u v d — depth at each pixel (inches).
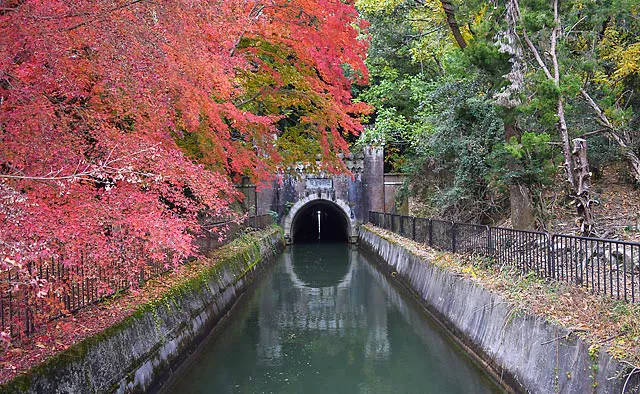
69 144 213.3
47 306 228.5
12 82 207.9
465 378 327.3
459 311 375.6
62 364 201.6
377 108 908.6
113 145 221.1
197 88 263.4
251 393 319.9
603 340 194.9
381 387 326.6
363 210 1214.3
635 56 420.2
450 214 688.4
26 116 200.7
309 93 438.3
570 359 207.6
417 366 362.9
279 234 1154.7
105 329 245.1
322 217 1793.8
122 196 218.7
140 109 243.3
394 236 789.9
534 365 239.8
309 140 523.5
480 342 320.5
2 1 192.5
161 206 239.1
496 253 375.2
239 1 324.2
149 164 237.3
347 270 866.1
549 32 385.7
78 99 246.4
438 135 660.7
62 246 198.8
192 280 415.5
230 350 411.5
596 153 510.9
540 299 265.1
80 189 208.5
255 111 500.1
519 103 382.3
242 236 770.2
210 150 346.3
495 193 649.0
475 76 471.8
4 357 193.2
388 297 623.5
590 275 291.0
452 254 469.7
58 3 191.2
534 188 469.7
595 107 401.7
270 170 472.4
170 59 232.2
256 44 437.1
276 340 443.8
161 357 303.1
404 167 901.8
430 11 687.1
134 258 243.1
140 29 206.7
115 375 240.2
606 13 395.5
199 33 248.8
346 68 977.5
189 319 372.8
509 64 405.7
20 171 197.8
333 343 431.8
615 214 459.5
